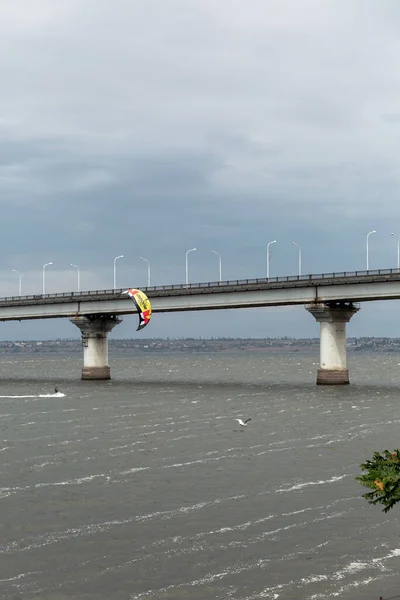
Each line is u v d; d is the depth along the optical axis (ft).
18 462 201.87
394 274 398.01
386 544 131.85
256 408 329.31
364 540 133.90
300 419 287.07
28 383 538.88
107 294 499.92
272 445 225.76
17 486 172.86
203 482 175.42
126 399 381.40
